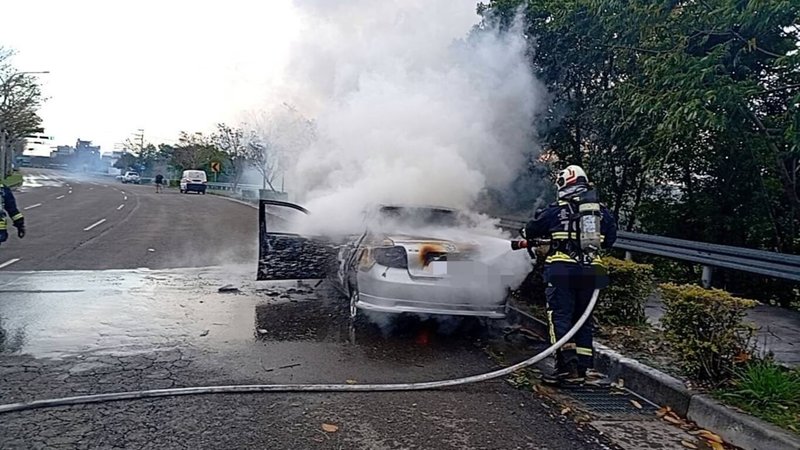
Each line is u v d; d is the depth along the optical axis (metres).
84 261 11.73
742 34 7.82
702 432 4.52
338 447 4.02
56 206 27.12
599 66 11.06
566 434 4.43
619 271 6.77
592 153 11.52
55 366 5.43
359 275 6.88
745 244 9.92
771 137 8.30
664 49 8.67
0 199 8.50
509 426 4.53
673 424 4.70
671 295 5.21
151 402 4.67
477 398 5.10
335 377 5.44
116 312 7.56
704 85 7.57
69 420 4.28
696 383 5.02
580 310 5.71
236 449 3.92
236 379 5.26
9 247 13.27
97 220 20.66
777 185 9.48
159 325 7.00
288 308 8.16
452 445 4.13
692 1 8.30
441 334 7.16
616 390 5.48
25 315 7.26
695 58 7.75
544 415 4.80
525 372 5.85
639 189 11.27
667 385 5.02
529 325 7.33
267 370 5.54
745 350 4.95
